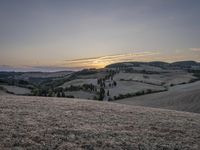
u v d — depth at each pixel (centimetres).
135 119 2055
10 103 2480
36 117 1842
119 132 1579
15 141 1248
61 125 1644
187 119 2252
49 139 1328
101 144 1317
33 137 1338
